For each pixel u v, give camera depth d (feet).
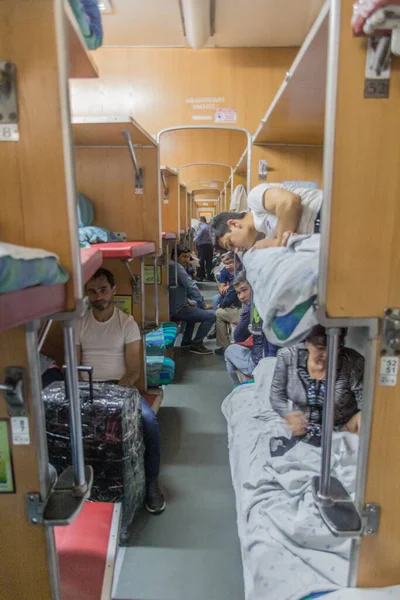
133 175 7.82
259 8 9.23
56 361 7.54
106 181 7.87
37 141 2.92
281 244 5.09
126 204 7.91
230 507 6.46
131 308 8.52
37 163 2.95
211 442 8.35
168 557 5.49
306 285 3.11
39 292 2.55
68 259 3.04
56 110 2.88
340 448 5.04
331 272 2.92
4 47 2.81
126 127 6.34
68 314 3.11
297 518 4.34
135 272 8.39
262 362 7.59
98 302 7.27
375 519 3.35
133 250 6.06
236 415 6.99
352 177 2.82
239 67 10.70
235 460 5.99
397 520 3.37
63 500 3.41
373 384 3.14
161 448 8.13
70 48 3.52
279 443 5.50
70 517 3.21
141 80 10.80
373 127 2.77
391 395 3.17
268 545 4.16
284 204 5.17
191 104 10.82
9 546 3.48
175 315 14.10
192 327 14.71
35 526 3.43
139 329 7.93
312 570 3.86
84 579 4.27
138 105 10.91
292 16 9.45
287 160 8.35
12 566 3.51
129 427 5.68
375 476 3.30
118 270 8.39
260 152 8.33
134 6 9.11
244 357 9.69
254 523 4.52
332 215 2.85
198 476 7.24
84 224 7.43
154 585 5.06
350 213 2.86
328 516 3.25
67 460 5.58
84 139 7.23
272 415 6.30
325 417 3.25
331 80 2.70
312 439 5.34
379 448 3.26
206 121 10.85
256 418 6.52
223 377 11.91
